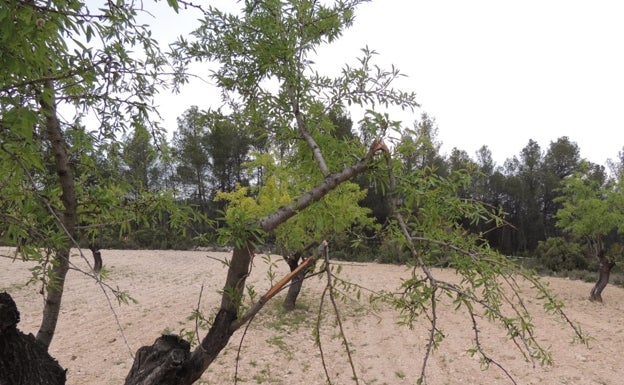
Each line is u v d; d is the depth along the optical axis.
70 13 1.01
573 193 11.95
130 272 13.59
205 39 2.21
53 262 1.75
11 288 9.73
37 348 1.95
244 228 1.61
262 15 2.09
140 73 1.67
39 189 1.87
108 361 5.64
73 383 4.96
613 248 17.11
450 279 7.24
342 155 1.92
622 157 33.06
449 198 1.49
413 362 5.96
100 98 1.67
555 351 6.55
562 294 11.79
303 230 3.92
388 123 1.58
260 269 13.20
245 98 2.29
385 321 8.01
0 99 1.00
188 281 12.27
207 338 1.86
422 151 1.64
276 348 6.38
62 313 7.88
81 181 2.19
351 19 2.22
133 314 8.02
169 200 2.10
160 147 2.27
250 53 2.13
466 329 7.49
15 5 0.96
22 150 1.17
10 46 1.01
